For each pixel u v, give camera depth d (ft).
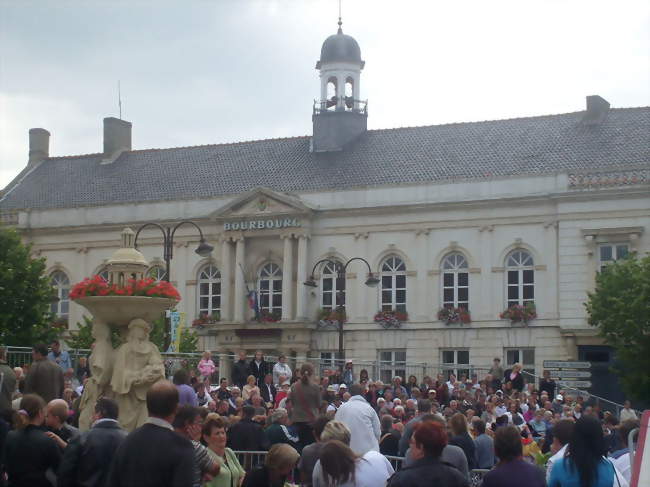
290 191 186.50
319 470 40.40
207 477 41.78
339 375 127.13
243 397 90.58
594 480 39.27
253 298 185.68
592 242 167.43
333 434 43.91
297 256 184.24
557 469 39.91
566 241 169.27
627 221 166.09
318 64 203.21
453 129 191.72
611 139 177.78
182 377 65.21
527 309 170.50
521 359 171.53
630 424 51.21
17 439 42.45
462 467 48.16
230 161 203.92
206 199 192.13
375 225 181.47
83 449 40.27
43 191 213.25
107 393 66.64
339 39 201.98
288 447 40.57
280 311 186.29
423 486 35.86
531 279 172.55
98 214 198.80
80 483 40.06
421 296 178.09
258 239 188.03
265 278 187.83
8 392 55.26
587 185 168.25
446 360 176.35
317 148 197.16
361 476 41.22
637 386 150.10
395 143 193.16
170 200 194.39
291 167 195.93
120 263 68.95
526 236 172.55
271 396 101.86
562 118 185.68
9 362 100.53
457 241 176.76
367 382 110.63
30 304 167.94
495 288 173.99
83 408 66.28
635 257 160.15
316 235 184.85
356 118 197.47
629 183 166.20
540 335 170.30
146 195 202.49
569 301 168.45
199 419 40.11
